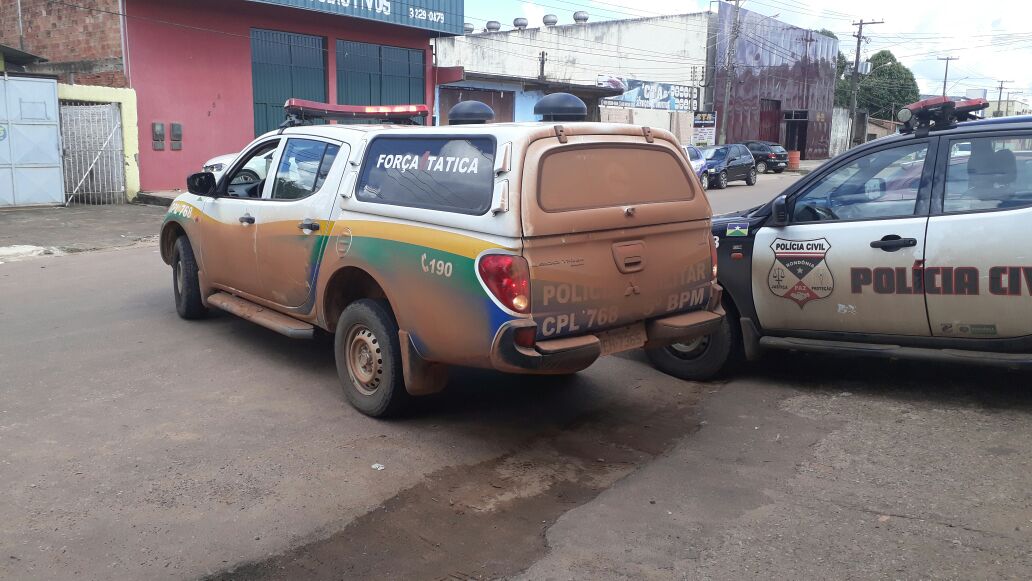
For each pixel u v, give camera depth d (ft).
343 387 16.75
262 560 10.80
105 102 56.59
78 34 61.77
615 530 11.80
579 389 18.52
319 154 17.92
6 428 15.20
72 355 20.11
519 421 16.37
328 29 72.79
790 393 18.03
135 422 15.65
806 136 172.86
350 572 10.61
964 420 15.69
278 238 18.25
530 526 11.96
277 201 18.56
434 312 14.28
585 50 134.82
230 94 65.77
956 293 15.75
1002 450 14.17
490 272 13.23
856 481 13.28
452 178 14.44
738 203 69.46
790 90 164.96
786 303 17.90
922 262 16.05
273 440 14.93
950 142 16.24
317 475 13.46
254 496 12.62
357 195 16.34
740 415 16.72
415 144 15.52
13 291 27.96
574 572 10.66
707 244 16.34
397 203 15.35
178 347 20.97
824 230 17.26
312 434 15.28
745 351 18.70
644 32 140.15
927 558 10.80
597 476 13.78
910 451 14.38
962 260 15.62
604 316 14.33
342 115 23.34
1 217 48.24
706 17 142.00
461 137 14.61
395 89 81.25
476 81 93.61
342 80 75.41
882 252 16.49
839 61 237.04
